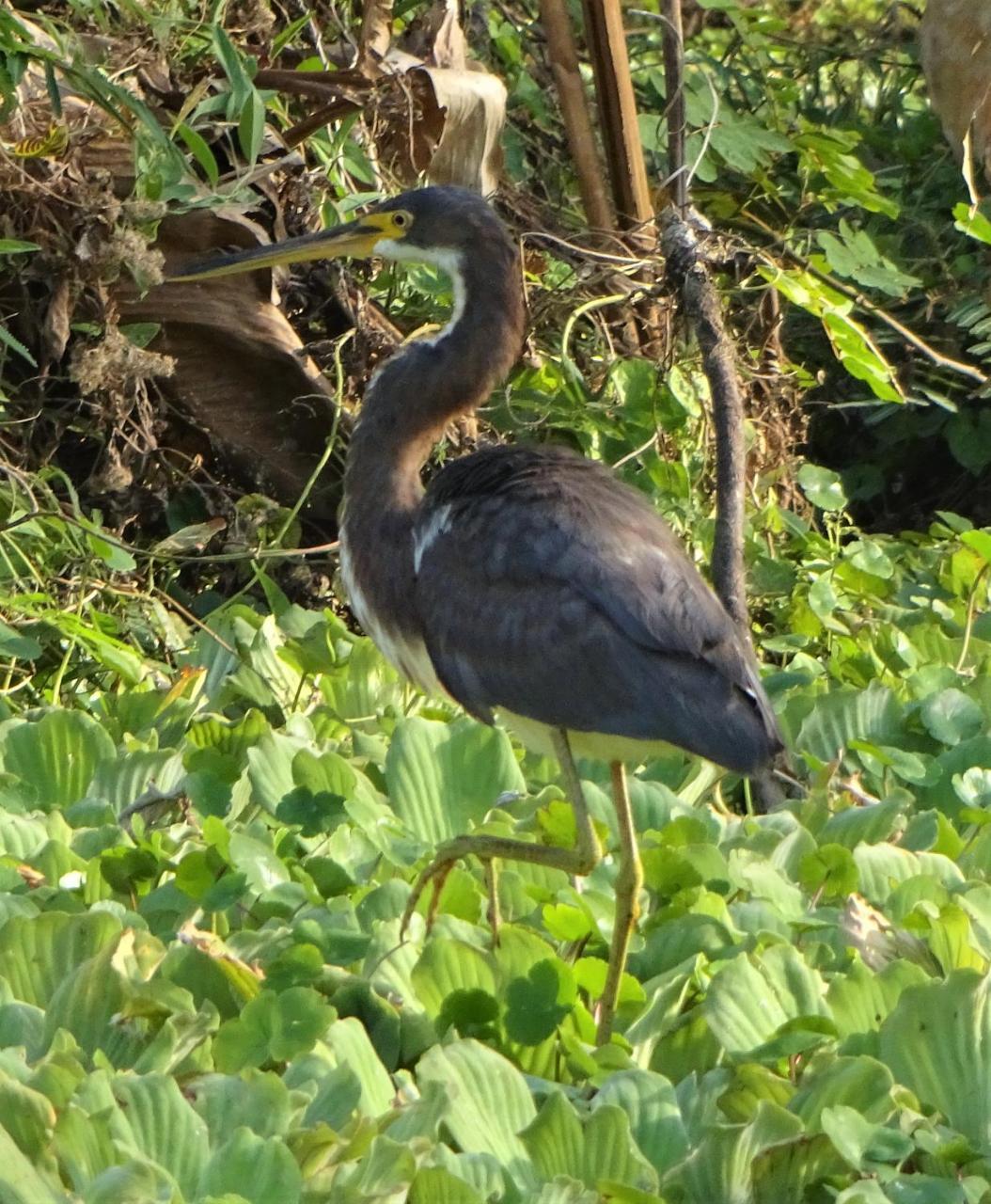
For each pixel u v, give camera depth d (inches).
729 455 446.3
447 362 373.7
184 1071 268.5
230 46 423.2
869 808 373.7
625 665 308.3
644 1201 239.0
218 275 406.3
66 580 465.1
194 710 426.6
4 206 458.6
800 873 350.0
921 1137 262.7
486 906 346.0
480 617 323.0
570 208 657.6
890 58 714.8
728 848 369.1
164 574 513.0
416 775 380.5
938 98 616.7
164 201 461.1
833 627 503.8
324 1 565.6
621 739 317.4
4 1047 280.7
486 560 323.6
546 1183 243.4
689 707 305.7
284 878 332.8
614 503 326.3
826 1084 271.9
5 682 466.3
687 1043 299.4
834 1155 259.0
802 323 657.0
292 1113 259.3
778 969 301.4
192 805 368.5
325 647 469.1
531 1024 289.4
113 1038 282.0
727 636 315.3
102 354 456.4
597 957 331.0
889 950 312.0
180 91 489.7
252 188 501.4
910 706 435.2
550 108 665.0
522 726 334.6
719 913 328.8
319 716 431.5
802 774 429.1
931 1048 282.4
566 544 316.2
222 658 465.4
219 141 499.5
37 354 481.7
